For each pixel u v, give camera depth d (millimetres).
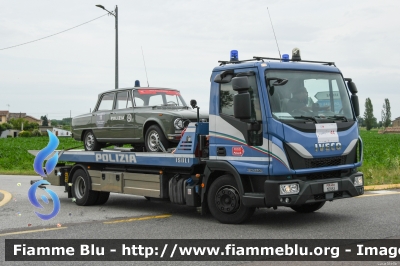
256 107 8852
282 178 8695
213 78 9547
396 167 19156
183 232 8641
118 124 12242
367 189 14234
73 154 13156
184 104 12531
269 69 8891
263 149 8719
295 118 8844
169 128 10789
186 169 10328
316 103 9266
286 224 9281
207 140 9891
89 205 12805
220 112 9375
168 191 10695
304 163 8789
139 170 11359
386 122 153500
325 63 9992
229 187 9383
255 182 9031
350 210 10680
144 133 11594
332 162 9188
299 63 9312
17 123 130125
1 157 39344
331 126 9156
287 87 8984
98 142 13141
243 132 8977
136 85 12812
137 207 12180
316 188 8750
